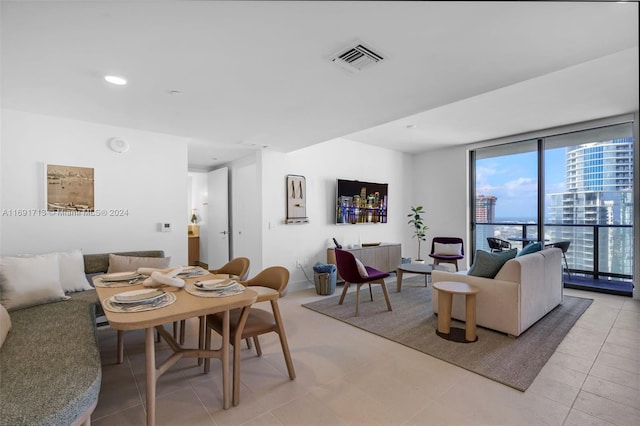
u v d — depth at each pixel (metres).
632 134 4.22
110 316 1.48
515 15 1.50
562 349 2.59
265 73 2.14
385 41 1.75
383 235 6.33
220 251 5.97
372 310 3.73
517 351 2.56
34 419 1.09
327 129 3.56
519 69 2.09
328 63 2.00
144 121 3.24
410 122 4.51
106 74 2.14
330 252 5.14
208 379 2.21
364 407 1.86
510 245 5.23
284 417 1.78
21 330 1.85
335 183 5.54
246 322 2.14
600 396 1.94
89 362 1.50
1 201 2.84
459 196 6.12
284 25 1.59
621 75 2.94
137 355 2.59
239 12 1.47
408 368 2.32
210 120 3.21
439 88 2.40
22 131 2.92
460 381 2.13
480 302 3.03
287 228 4.93
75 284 2.75
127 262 3.12
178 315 1.53
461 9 1.46
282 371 2.29
